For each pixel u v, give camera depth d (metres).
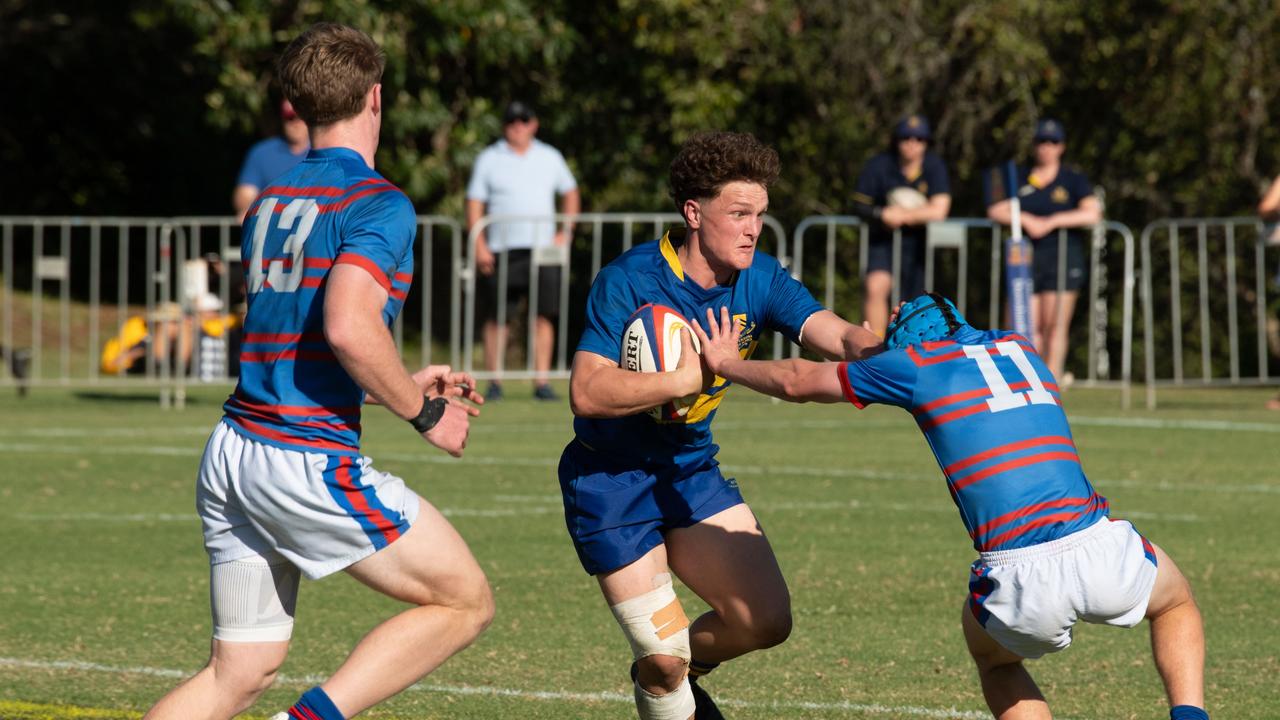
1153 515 33.53
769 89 84.19
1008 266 51.31
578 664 22.03
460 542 15.43
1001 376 16.34
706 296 17.89
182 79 103.38
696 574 17.95
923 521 33.06
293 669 21.78
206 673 15.45
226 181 109.38
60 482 38.34
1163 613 16.23
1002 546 15.80
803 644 23.19
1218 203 79.25
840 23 82.06
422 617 15.30
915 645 23.11
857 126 81.31
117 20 99.56
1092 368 55.41
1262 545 30.34
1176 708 15.69
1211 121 78.31
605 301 17.69
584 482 17.73
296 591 15.72
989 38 78.25
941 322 16.92
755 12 82.25
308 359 14.98
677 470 17.89
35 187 108.06
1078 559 15.51
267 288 15.26
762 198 17.36
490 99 85.44
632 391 16.72
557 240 55.72
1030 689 16.75
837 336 17.95
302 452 14.85
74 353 81.38
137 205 109.56
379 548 15.00
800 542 30.78
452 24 76.56
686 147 17.56
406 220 15.11
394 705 19.89
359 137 15.98
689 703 17.69
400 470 40.09
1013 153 81.12
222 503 15.22
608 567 17.47
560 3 81.81
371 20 75.81
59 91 106.25
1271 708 19.77
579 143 86.31
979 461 15.95
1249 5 76.69
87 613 25.16
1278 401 55.00
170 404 57.34
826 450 44.19
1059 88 80.56
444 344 80.75
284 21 77.44
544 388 56.56
